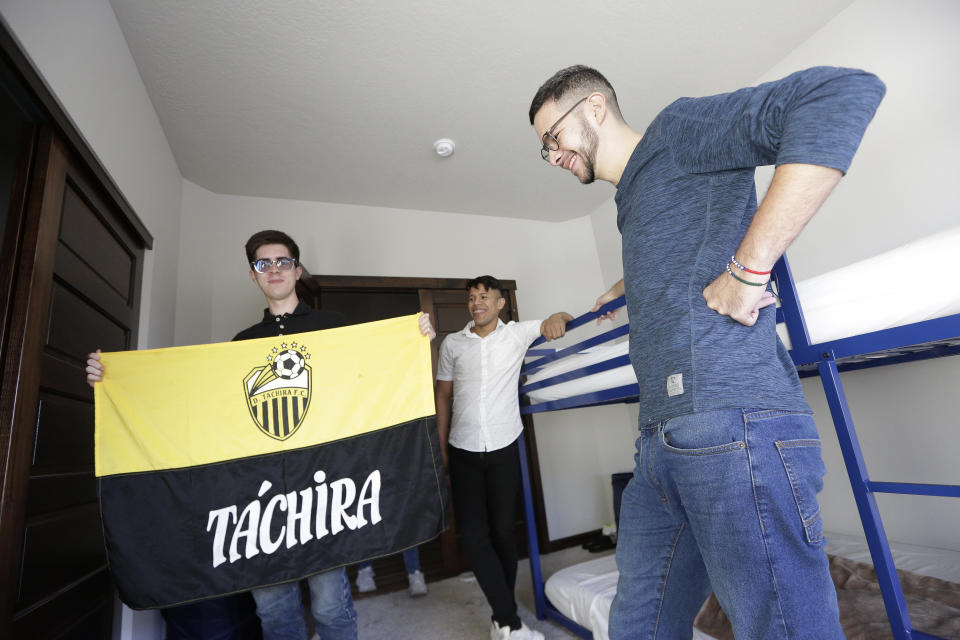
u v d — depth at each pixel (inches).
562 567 127.1
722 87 114.0
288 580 55.6
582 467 155.4
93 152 70.2
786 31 99.6
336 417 61.5
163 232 104.7
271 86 100.7
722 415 30.8
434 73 101.8
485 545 79.9
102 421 56.3
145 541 53.8
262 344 62.1
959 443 81.7
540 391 88.8
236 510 56.6
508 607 76.2
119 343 82.4
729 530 30.7
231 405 59.7
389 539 58.7
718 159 32.6
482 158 134.1
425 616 98.3
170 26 84.4
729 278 30.4
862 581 70.2
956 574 68.9
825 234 100.8
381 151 126.3
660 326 34.7
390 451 61.6
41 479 56.3
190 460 57.1
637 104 118.2
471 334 93.5
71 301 64.7
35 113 56.7
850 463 41.0
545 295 168.2
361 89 104.3
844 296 46.1
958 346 64.6
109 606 72.2
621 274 165.2
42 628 54.4
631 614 40.3
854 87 26.5
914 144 85.7
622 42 98.3
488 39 94.3
